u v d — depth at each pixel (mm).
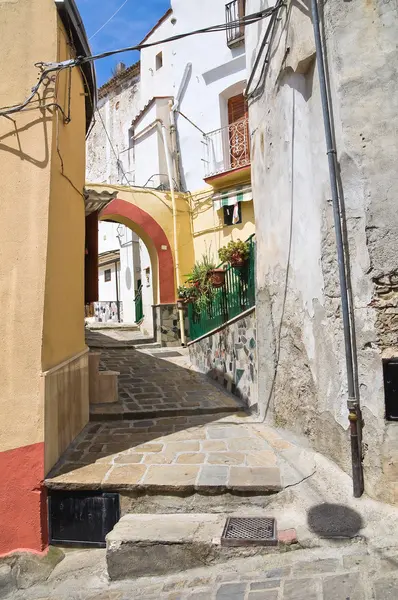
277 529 3123
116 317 20297
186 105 12812
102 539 3680
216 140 11953
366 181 3244
